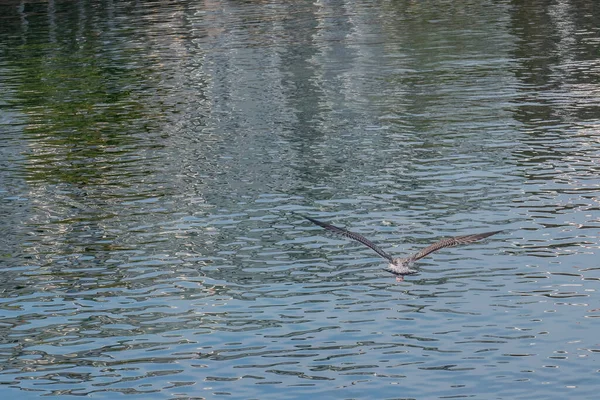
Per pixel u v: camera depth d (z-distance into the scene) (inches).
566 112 1624.0
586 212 1173.1
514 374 815.7
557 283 988.6
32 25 2728.8
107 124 1672.0
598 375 809.5
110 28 2642.7
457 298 962.7
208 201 1259.2
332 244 1104.8
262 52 2246.6
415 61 2079.2
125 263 1071.6
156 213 1224.8
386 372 823.1
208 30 2561.5
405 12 2741.1
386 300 960.9
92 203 1270.9
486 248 1080.8
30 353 873.5
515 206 1202.0
